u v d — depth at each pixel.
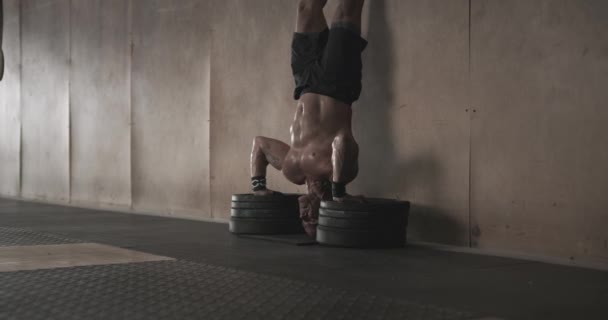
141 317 3.45
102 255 5.66
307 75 6.73
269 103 8.16
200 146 9.12
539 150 5.64
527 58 5.72
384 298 3.91
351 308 3.66
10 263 5.17
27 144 12.99
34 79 12.72
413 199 6.59
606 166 5.21
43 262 5.23
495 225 5.95
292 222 6.94
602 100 5.24
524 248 5.73
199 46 9.12
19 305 3.70
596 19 5.28
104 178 10.95
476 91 6.08
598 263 5.23
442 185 6.35
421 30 6.50
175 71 9.51
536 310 3.65
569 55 5.44
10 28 13.34
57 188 12.13
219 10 8.80
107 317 3.44
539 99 5.64
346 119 6.64
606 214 5.21
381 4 6.84
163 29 9.71
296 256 5.64
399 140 6.71
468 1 6.12
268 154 7.07
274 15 8.08
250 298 3.90
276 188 8.03
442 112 6.34
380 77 6.87
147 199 10.06
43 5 12.39
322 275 4.73
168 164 9.66
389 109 6.79
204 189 9.08
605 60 5.23
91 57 11.19
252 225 6.94
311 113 6.63
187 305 3.72
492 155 5.97
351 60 6.57
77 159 11.59
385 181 6.84
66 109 11.83
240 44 8.51
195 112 9.20
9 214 9.84
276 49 8.05
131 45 10.30
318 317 3.46
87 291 4.09
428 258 5.57
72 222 8.66
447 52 6.30
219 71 8.81
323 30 6.89
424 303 3.81
